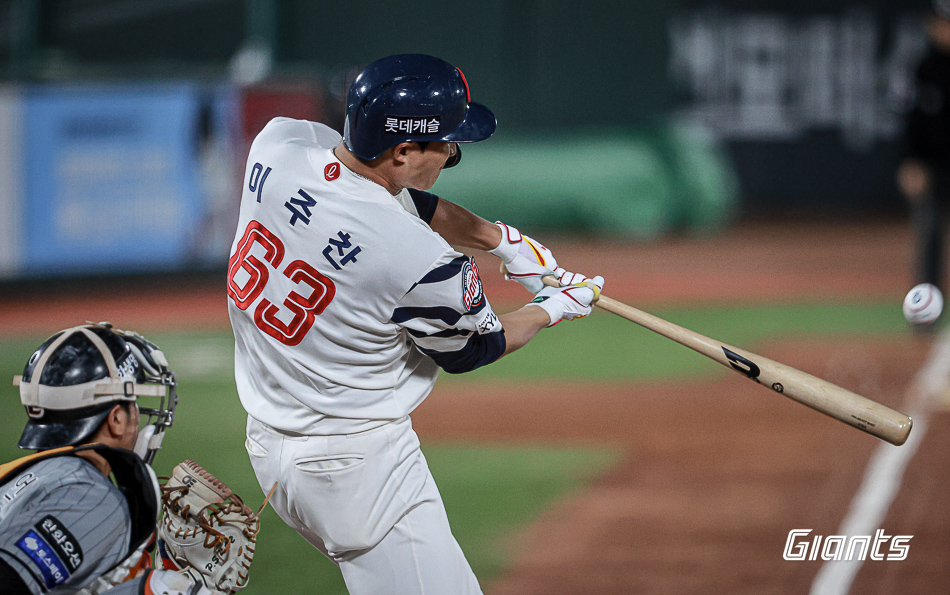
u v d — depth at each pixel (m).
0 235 43.16
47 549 7.98
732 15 73.94
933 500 18.31
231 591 9.66
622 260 56.16
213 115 47.00
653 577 15.21
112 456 8.65
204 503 9.46
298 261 9.56
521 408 26.09
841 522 17.42
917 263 32.66
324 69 66.88
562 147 67.81
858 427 10.72
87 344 8.73
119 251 45.75
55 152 44.00
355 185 9.52
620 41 72.38
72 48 58.22
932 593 14.55
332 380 9.77
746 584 14.96
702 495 19.00
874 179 77.88
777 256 57.16
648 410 25.61
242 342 10.42
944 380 26.67
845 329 35.06
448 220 11.20
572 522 17.67
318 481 9.91
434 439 23.30
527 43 71.94
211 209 47.50
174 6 60.97
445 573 10.17
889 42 76.56
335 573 15.55
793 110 75.94
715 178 69.25
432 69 9.46
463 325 9.64
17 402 27.02
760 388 27.78
